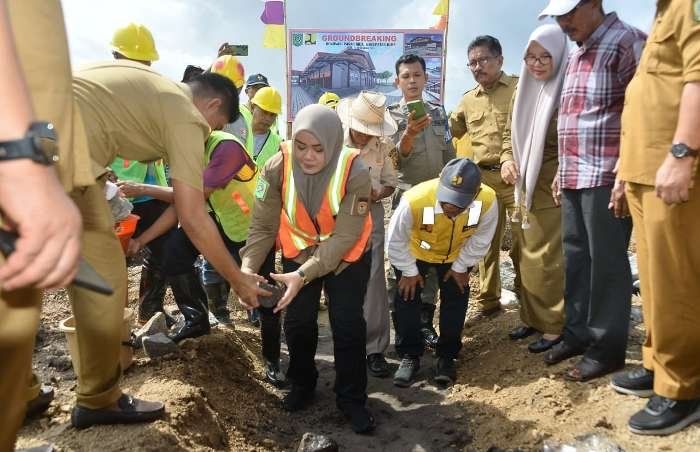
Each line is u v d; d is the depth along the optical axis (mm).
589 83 2969
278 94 5395
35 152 1019
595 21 2961
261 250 3086
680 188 2135
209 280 4234
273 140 5582
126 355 3070
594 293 3068
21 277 1023
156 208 3834
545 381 3209
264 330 3555
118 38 3756
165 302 4699
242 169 3549
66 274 1062
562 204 3225
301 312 3094
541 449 2574
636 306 4223
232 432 2896
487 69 4316
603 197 2941
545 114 3369
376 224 3893
